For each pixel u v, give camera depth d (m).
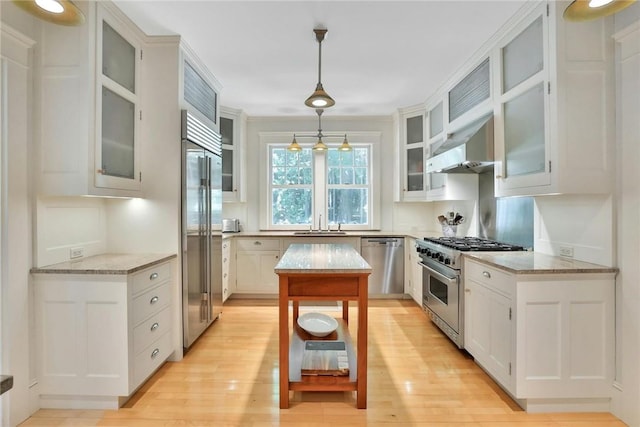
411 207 4.90
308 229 4.99
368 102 4.24
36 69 2.02
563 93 1.98
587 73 1.98
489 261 2.24
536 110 2.18
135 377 2.06
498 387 2.24
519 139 2.36
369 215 4.99
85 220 2.43
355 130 4.91
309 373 2.05
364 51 2.87
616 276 1.93
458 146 2.73
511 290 1.99
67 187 2.03
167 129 2.65
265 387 2.24
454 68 3.22
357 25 2.46
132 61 2.51
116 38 2.31
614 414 1.94
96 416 1.93
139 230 2.65
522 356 1.95
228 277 4.13
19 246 1.89
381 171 4.93
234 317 3.66
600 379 1.96
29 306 1.95
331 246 3.03
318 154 4.95
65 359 1.99
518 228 2.91
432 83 3.59
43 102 2.03
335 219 5.02
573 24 1.99
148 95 2.65
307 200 5.02
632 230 1.85
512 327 1.99
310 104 2.56
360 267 1.99
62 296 1.98
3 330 1.82
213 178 3.32
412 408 2.01
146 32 2.54
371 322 3.49
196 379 2.34
